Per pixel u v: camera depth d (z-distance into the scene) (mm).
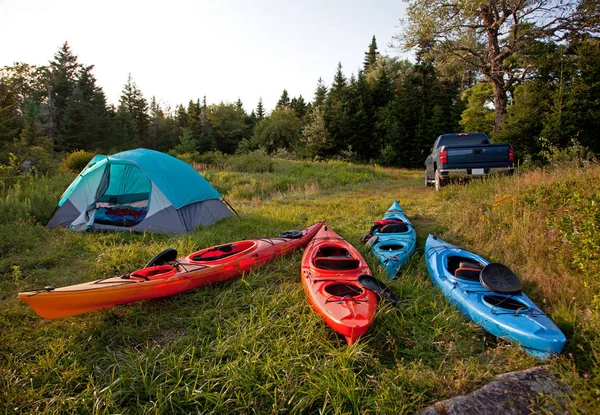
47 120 45469
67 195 7965
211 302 4641
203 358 3469
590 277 4254
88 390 3062
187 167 8750
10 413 2844
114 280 4465
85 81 53562
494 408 2885
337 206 10234
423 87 34125
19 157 15523
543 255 5359
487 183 9297
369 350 3668
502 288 4242
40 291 3811
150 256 5953
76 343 3760
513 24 19406
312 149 37469
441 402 2945
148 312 4453
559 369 3242
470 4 17891
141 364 3410
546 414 2787
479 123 27766
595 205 4727
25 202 8578
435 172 11898
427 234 7281
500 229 6520
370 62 55344
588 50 15094
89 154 18125
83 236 7172
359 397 2979
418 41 20750
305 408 2922
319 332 3883
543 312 4062
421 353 3607
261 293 4719
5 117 23891
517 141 15906
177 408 2971
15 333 3857
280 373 3289
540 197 6941
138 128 66500
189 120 70562
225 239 6988
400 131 33125
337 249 5992
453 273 5469
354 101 37188
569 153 11008
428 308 4422
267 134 54688
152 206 7641
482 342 3879
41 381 3201
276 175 17781
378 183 15938
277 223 8289
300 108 72812
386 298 4207
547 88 15922
